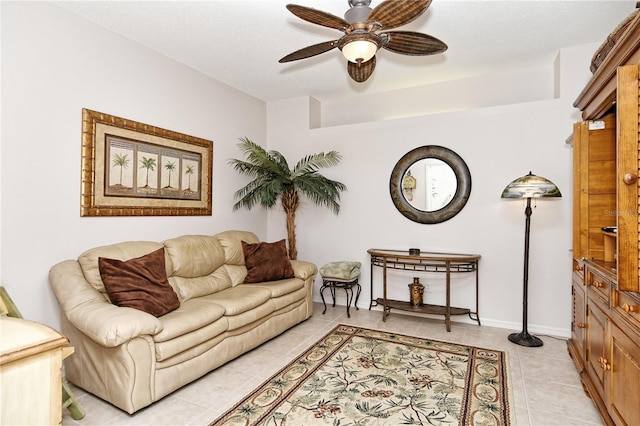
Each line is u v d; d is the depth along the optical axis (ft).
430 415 6.34
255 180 13.73
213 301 8.68
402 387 7.37
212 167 12.42
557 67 10.74
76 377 7.23
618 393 5.20
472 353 9.16
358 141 13.66
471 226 11.70
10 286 7.07
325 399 6.89
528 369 8.20
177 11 8.19
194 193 11.59
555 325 10.57
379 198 13.28
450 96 12.94
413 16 5.98
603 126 7.50
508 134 11.16
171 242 9.75
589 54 10.01
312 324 11.70
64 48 7.97
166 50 10.24
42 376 2.71
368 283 13.60
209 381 7.68
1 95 6.90
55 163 7.81
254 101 14.70
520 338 9.95
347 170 13.89
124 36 9.33
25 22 7.26
